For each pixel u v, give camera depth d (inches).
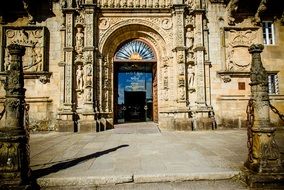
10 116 204.4
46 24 615.8
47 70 605.0
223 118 606.2
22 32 599.2
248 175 205.8
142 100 872.9
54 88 600.7
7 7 605.3
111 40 628.1
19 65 214.7
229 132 534.6
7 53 594.6
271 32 649.6
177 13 599.8
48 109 595.2
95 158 281.9
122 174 216.8
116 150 330.0
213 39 627.8
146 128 584.7
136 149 335.9
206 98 602.5
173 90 604.4
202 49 599.2
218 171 222.2
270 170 202.8
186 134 501.4
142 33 636.1
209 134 500.1
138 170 229.1
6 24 611.5
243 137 448.8
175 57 601.3
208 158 274.4
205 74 606.5
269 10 640.4
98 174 218.5
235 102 611.2
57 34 613.6
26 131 213.8
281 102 614.2
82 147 357.4
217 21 633.6
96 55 600.1
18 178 192.2
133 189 202.2
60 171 229.8
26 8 580.7
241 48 624.4
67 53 586.9
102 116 596.4
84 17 596.1
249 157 224.2
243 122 605.9
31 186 195.6
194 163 253.1
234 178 215.2
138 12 617.0
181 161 262.1
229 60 620.1
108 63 629.3
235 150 319.6
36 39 603.5
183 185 207.9
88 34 586.9
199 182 212.5
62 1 599.8
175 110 578.6
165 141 406.6
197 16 608.4
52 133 547.2
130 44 653.3
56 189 203.0
